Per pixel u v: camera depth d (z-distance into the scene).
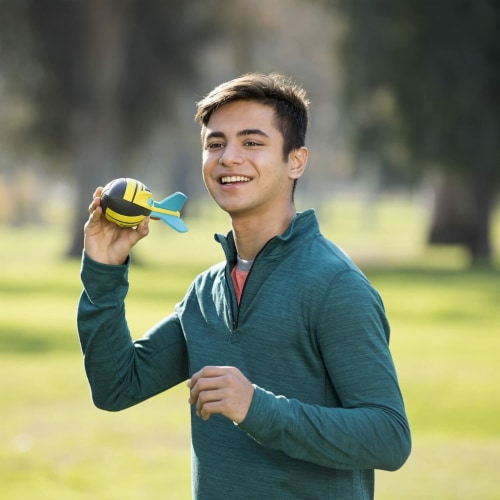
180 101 53.50
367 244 66.19
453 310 28.73
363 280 4.49
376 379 4.34
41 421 13.68
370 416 4.26
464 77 42.38
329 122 83.56
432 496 9.92
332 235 81.31
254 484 4.48
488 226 48.44
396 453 4.31
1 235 82.62
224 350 4.62
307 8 63.38
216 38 51.28
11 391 15.94
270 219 4.73
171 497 9.91
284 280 4.50
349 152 49.09
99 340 4.74
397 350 21.05
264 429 4.11
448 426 13.76
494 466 11.34
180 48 50.22
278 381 4.48
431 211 62.16
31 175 106.19
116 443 12.38
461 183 47.12
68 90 48.25
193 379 4.13
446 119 42.84
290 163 4.79
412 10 42.81
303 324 4.43
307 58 73.25
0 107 50.12
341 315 4.38
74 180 53.16
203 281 4.84
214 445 4.59
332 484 4.47
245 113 4.69
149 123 50.66
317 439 4.18
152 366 4.98
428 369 18.61
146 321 24.53
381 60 43.31
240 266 4.79
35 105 48.69
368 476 4.66
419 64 42.97
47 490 10.10
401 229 101.81
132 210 4.61
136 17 49.06
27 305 29.92
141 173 83.06
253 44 53.88
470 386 16.86
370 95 44.84
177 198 4.77
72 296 32.84
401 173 56.81
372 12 43.34
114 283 4.71
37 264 47.41
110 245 4.73
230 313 4.61
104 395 4.88
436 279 38.84
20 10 47.06
